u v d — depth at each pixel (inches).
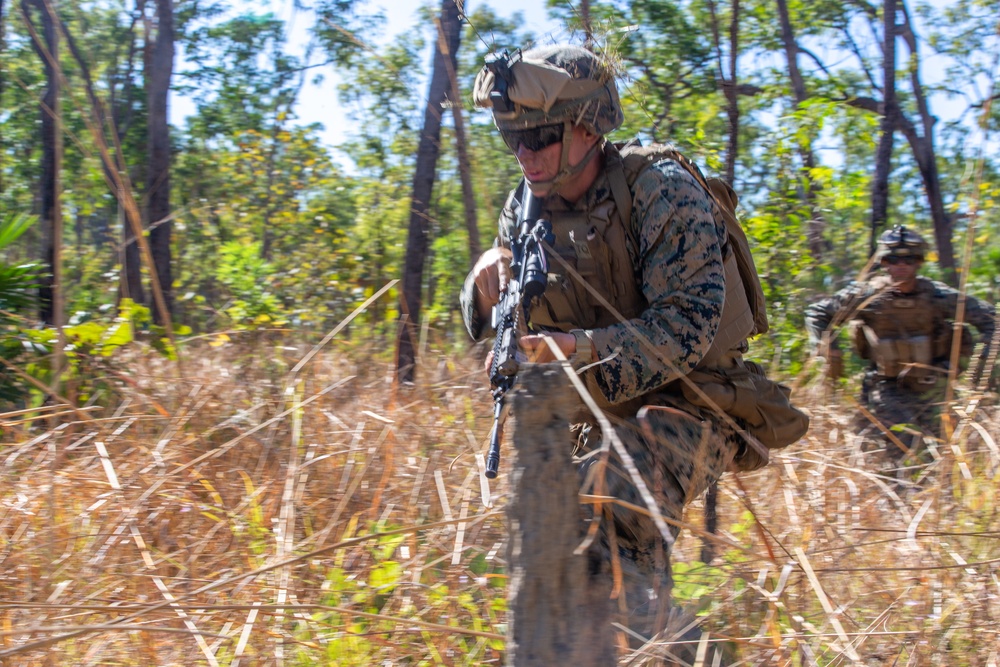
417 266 362.9
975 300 192.2
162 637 92.4
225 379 166.4
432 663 92.1
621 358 85.9
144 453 132.8
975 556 112.6
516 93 87.6
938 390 186.2
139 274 324.8
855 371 216.5
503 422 84.4
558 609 68.7
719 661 88.0
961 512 123.0
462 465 134.5
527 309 86.5
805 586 101.3
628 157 91.3
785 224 290.0
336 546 88.8
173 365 189.6
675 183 88.4
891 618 97.7
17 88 810.8
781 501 127.4
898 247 192.9
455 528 113.9
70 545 108.7
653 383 87.4
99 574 102.9
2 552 108.0
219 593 101.1
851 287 201.3
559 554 68.4
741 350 99.0
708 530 116.8
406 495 127.4
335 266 371.2
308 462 125.3
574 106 87.8
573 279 91.9
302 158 505.0
